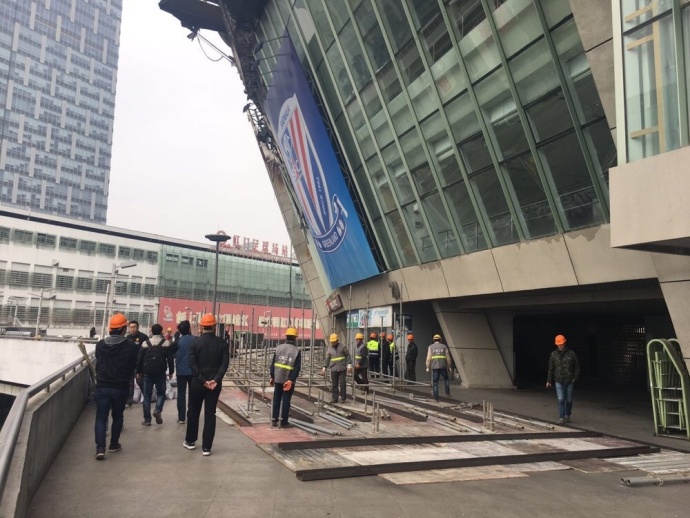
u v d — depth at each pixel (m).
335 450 8.26
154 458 7.41
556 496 6.42
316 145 23.80
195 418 7.98
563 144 13.26
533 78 13.41
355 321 25.98
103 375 7.37
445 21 15.39
